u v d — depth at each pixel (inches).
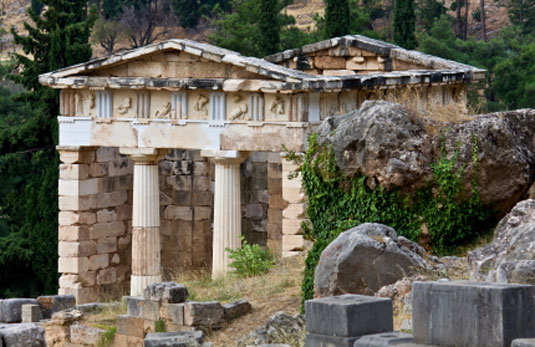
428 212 1328.7
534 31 4301.2
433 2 4542.3
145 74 1925.4
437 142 1341.0
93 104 1967.3
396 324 1072.2
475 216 1353.3
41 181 2600.9
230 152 1855.3
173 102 1897.1
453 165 1331.2
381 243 1225.4
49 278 2554.1
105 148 2103.8
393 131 1307.8
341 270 1218.0
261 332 1263.5
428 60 2091.5
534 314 766.5
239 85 1819.6
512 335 754.2
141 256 1955.0
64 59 2669.8
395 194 1321.4
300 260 1795.0
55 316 1562.5
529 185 1371.8
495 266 1059.3
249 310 1487.5
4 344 1139.9
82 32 2704.2
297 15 5231.3
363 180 1316.4
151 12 5236.2
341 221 1334.9
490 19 4805.6
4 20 5979.3
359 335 862.5
